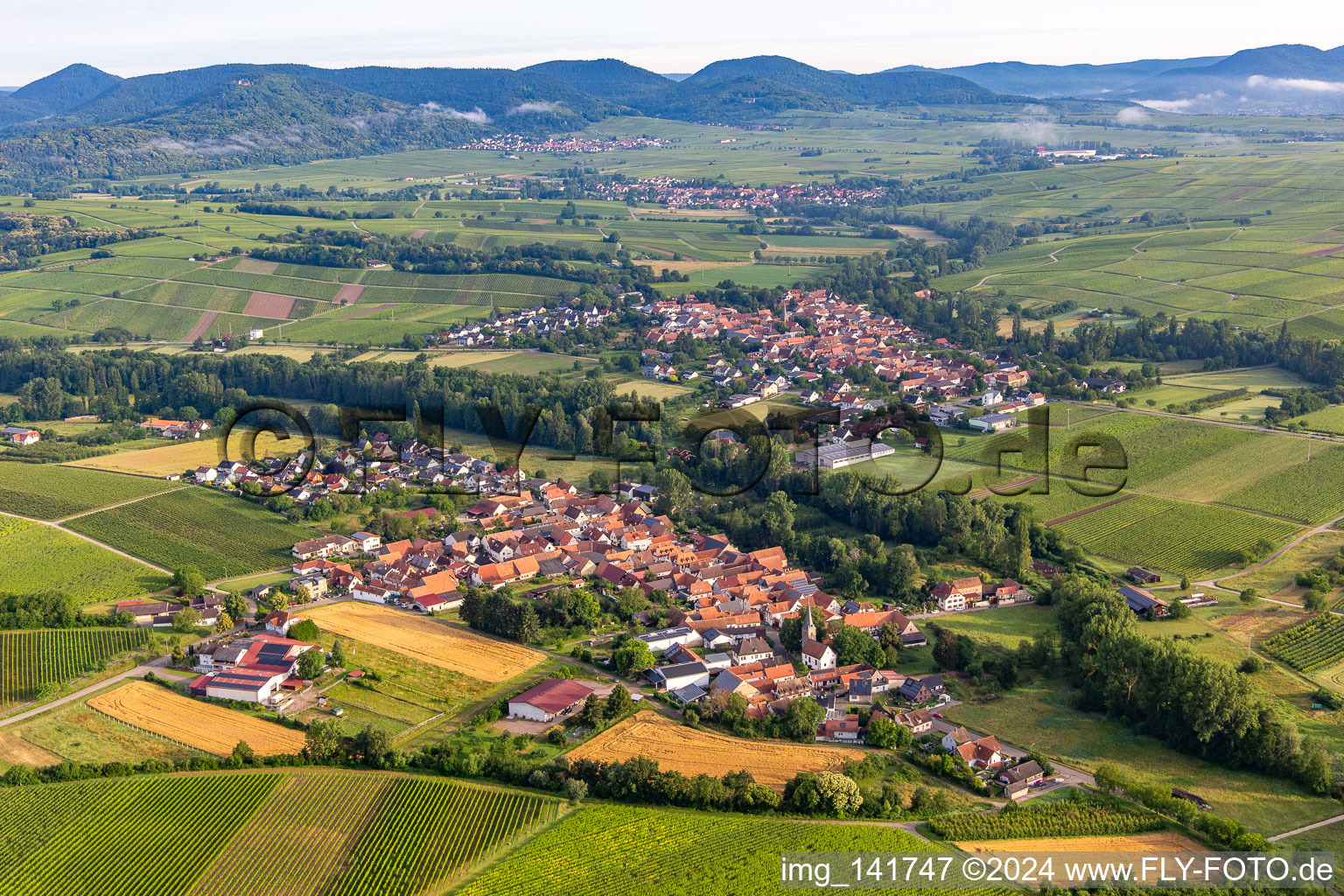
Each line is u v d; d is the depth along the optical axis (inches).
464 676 7426.2
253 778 5999.0
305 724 6707.7
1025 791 5989.2
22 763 6235.2
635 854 5339.6
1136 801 5851.4
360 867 5246.1
